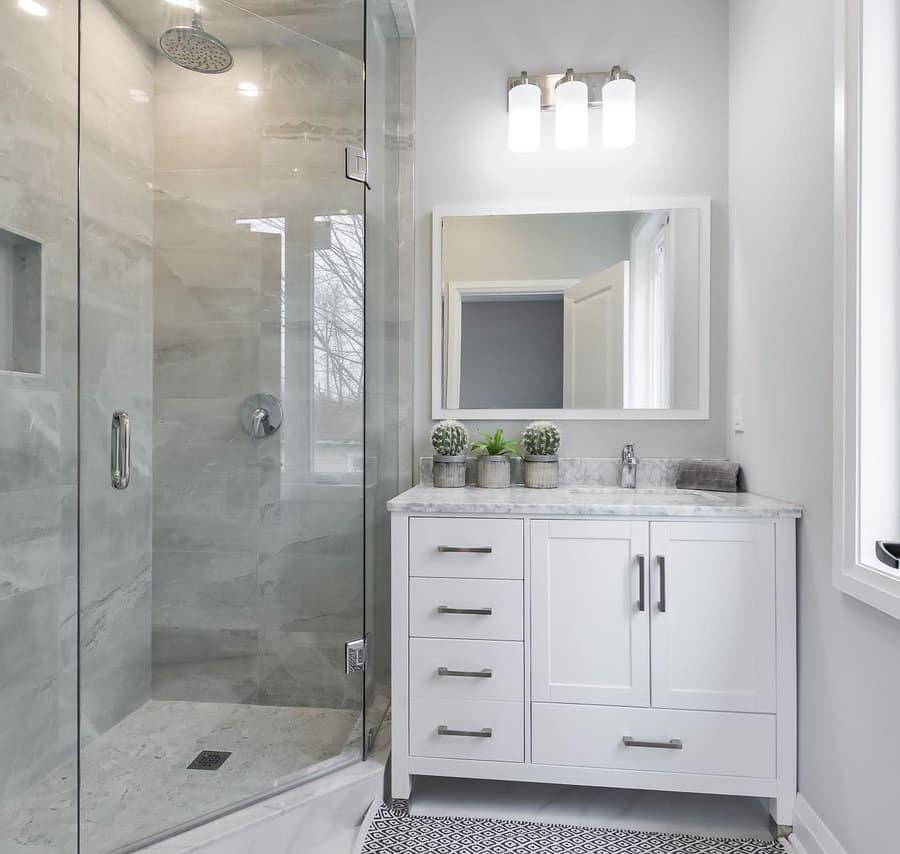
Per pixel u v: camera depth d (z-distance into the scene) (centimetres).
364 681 191
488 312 239
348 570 192
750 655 172
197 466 185
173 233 183
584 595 178
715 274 233
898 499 139
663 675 175
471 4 240
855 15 138
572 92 227
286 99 196
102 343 166
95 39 165
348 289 200
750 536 172
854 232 139
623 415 234
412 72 240
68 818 165
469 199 240
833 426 148
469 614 181
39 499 183
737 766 172
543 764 178
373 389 211
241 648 186
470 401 240
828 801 154
